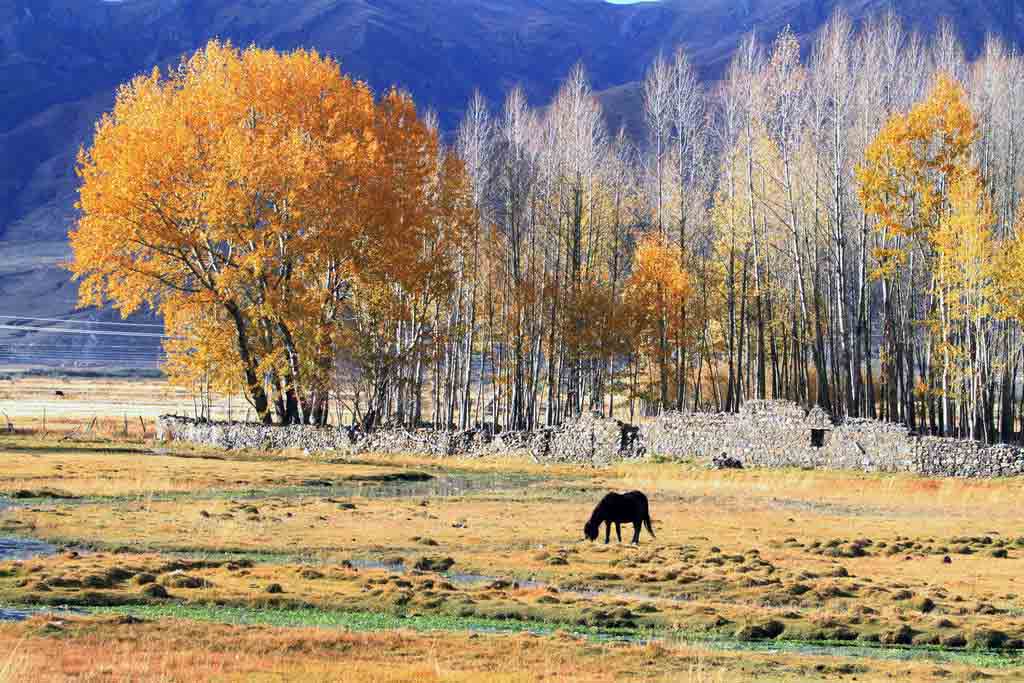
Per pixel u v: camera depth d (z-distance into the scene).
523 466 71.69
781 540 40.03
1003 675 21.09
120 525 38.84
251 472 62.06
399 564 33.41
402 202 81.69
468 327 86.19
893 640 24.64
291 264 82.12
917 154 70.19
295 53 84.00
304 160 78.19
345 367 80.44
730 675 20.28
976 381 67.25
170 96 83.12
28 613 24.20
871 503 53.28
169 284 81.31
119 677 18.44
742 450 70.44
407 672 19.53
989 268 65.88
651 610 26.86
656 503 51.81
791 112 84.38
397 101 86.75
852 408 71.31
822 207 84.06
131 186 75.50
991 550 37.62
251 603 26.23
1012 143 81.44
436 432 77.69
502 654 21.50
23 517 39.66
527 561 34.12
